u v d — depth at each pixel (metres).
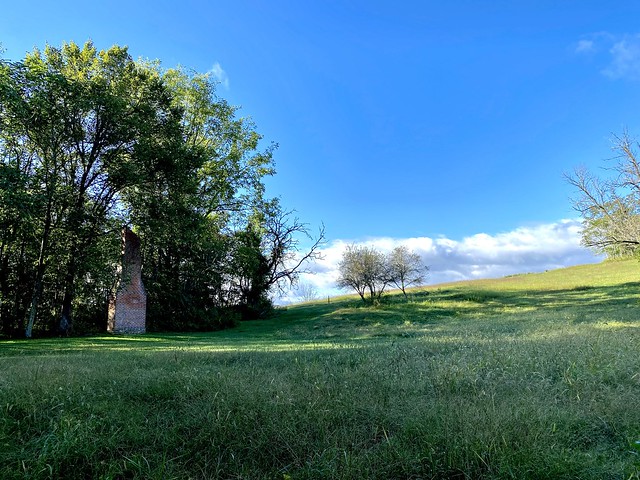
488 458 3.74
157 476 3.60
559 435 4.23
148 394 5.86
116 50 26.06
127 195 26.27
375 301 38.31
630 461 3.63
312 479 3.62
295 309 46.56
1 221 21.27
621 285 39.66
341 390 5.90
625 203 24.31
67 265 23.97
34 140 22.11
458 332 16.22
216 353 10.50
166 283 32.25
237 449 4.17
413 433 4.36
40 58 23.64
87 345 16.64
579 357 7.64
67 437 4.11
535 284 47.94
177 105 30.52
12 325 25.08
